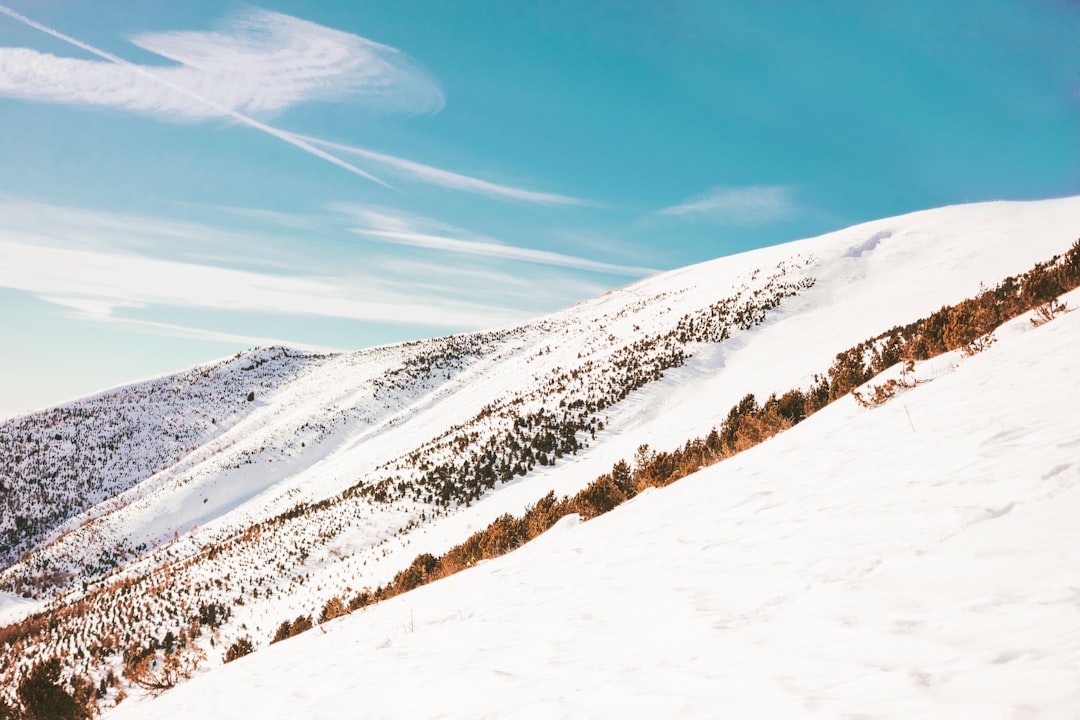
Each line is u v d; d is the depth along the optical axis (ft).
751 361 133.69
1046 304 30.45
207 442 521.24
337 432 393.50
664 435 88.63
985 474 11.93
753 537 14.84
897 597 8.16
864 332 114.62
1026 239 157.69
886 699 5.79
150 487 431.02
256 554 156.87
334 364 630.33
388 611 27.84
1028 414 15.24
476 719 9.14
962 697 5.34
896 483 14.17
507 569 26.05
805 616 8.79
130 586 197.57
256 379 645.51
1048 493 9.57
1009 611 6.64
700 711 6.97
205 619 119.55
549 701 8.84
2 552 385.29
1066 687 4.90
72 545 318.04
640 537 20.85
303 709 13.82
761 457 26.66
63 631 161.38
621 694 8.26
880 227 233.14
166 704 22.74
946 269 150.71
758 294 193.67
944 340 35.53
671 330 206.69
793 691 6.65
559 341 386.73
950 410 19.19
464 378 437.58
